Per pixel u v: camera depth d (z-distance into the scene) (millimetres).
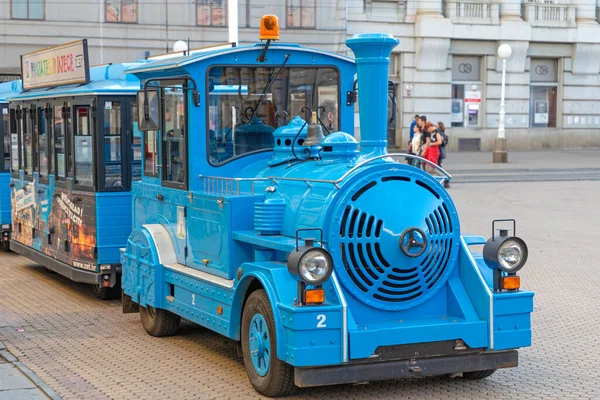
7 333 8797
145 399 6539
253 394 6625
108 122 10141
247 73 7840
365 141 6809
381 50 6699
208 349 8117
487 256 6531
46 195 11531
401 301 6523
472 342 6438
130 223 10242
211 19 33125
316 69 8141
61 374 7258
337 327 6039
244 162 7820
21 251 12672
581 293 10609
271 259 6859
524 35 39312
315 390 6715
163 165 8406
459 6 38375
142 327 9086
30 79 12492
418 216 6477
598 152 39000
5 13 30672
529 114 40781
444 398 6543
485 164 32219
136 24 32156
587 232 15570
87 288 11398
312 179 6699
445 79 38500
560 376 7141
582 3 40500
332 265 6020
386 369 6223
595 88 41375
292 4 34188
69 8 31359
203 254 7590
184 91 7777
